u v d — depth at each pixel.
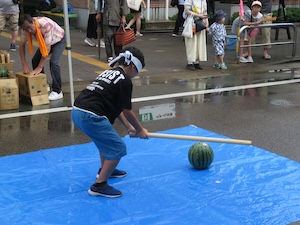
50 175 4.75
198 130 6.22
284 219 3.91
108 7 10.23
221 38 10.34
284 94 8.37
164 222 3.83
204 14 9.95
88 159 5.20
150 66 10.56
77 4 16.56
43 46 7.08
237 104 7.64
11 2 10.98
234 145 5.66
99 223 3.80
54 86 7.70
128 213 3.98
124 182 4.59
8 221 3.82
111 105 4.07
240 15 11.06
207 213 3.99
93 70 9.90
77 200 4.21
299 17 18.62
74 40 13.98
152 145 5.65
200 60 10.18
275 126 6.50
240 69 10.55
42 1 16.58
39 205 4.11
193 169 4.93
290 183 4.63
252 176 4.78
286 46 14.00
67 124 6.48
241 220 3.88
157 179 4.68
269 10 11.59
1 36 13.98
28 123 6.48
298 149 5.63
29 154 5.32
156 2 16.73
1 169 4.89
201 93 8.32
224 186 4.53
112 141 4.10
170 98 7.93
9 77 7.33
